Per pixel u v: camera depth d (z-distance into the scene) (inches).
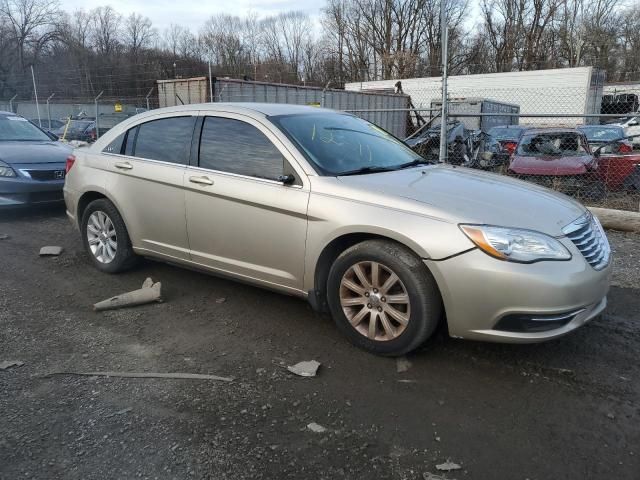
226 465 96.3
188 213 165.3
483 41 2368.4
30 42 2135.8
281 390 120.7
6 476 93.1
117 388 121.6
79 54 2181.3
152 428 106.8
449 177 152.2
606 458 98.2
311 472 94.6
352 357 136.1
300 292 146.6
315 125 163.9
